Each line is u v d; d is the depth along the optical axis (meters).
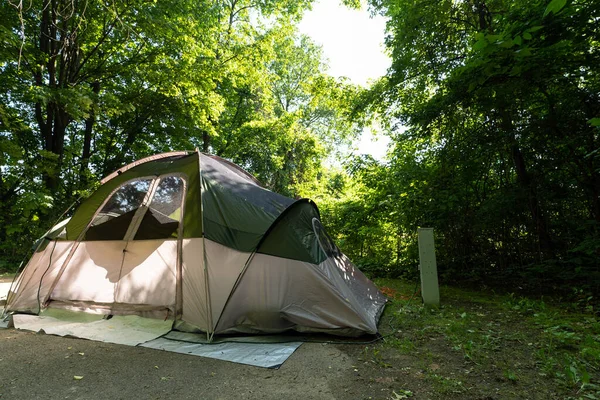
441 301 5.68
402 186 8.56
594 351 3.12
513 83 5.29
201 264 3.91
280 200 4.89
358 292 4.72
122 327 3.88
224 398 2.47
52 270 4.61
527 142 6.29
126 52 11.68
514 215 6.92
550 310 4.93
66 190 10.26
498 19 6.01
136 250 4.37
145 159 5.39
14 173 9.58
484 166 7.27
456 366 3.04
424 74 9.09
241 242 4.07
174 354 3.26
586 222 5.84
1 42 8.02
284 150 20.02
